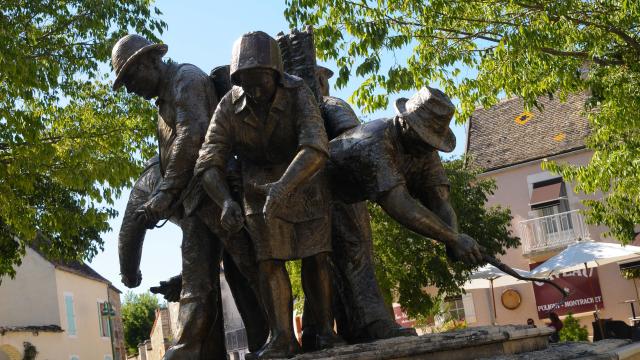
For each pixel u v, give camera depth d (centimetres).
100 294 3875
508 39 1190
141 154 1502
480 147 3116
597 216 1558
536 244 2900
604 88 1280
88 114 1462
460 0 1201
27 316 3325
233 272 421
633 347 382
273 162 363
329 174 371
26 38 1361
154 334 2823
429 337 337
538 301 2714
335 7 1130
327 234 364
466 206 1834
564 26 1219
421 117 361
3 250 1502
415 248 1552
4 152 1380
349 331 395
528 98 1280
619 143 1384
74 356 3462
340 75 1166
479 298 2797
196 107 390
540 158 2912
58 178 1418
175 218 414
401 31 1232
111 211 1537
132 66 397
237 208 347
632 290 2608
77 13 1377
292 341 355
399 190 357
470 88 1307
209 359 395
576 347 380
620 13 1212
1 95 1332
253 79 344
